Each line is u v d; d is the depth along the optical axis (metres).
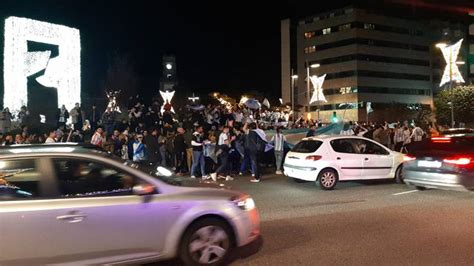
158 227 5.48
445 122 52.50
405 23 101.00
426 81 103.56
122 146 15.82
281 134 16.42
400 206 9.90
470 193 11.52
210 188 5.99
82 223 5.17
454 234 7.37
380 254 6.33
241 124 20.31
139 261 5.45
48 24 27.75
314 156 12.53
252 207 6.19
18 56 26.55
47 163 5.30
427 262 5.95
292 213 9.30
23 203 5.04
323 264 5.94
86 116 30.64
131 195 5.44
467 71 103.31
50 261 5.08
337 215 9.03
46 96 32.00
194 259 5.66
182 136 15.72
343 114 94.88
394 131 21.11
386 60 98.38
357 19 95.31
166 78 85.44
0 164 5.18
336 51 98.25
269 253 6.46
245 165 16.03
